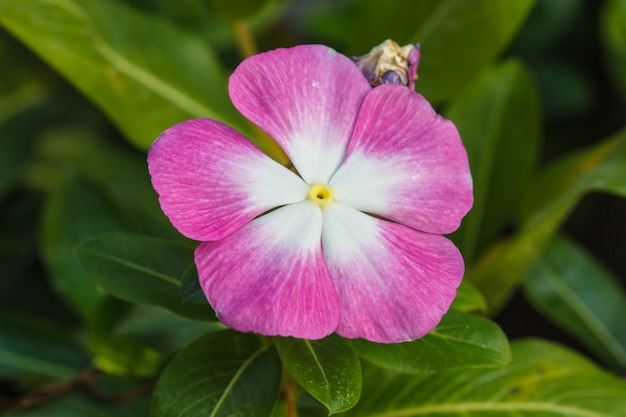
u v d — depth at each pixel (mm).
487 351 232
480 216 304
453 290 219
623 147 290
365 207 224
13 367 288
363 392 262
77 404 272
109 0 296
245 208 218
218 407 229
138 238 245
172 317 267
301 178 224
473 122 303
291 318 213
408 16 300
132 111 291
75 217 304
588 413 259
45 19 284
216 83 301
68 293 299
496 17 299
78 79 287
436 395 261
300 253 218
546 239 285
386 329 219
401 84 232
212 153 217
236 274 215
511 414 260
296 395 240
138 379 277
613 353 307
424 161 222
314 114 223
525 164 304
